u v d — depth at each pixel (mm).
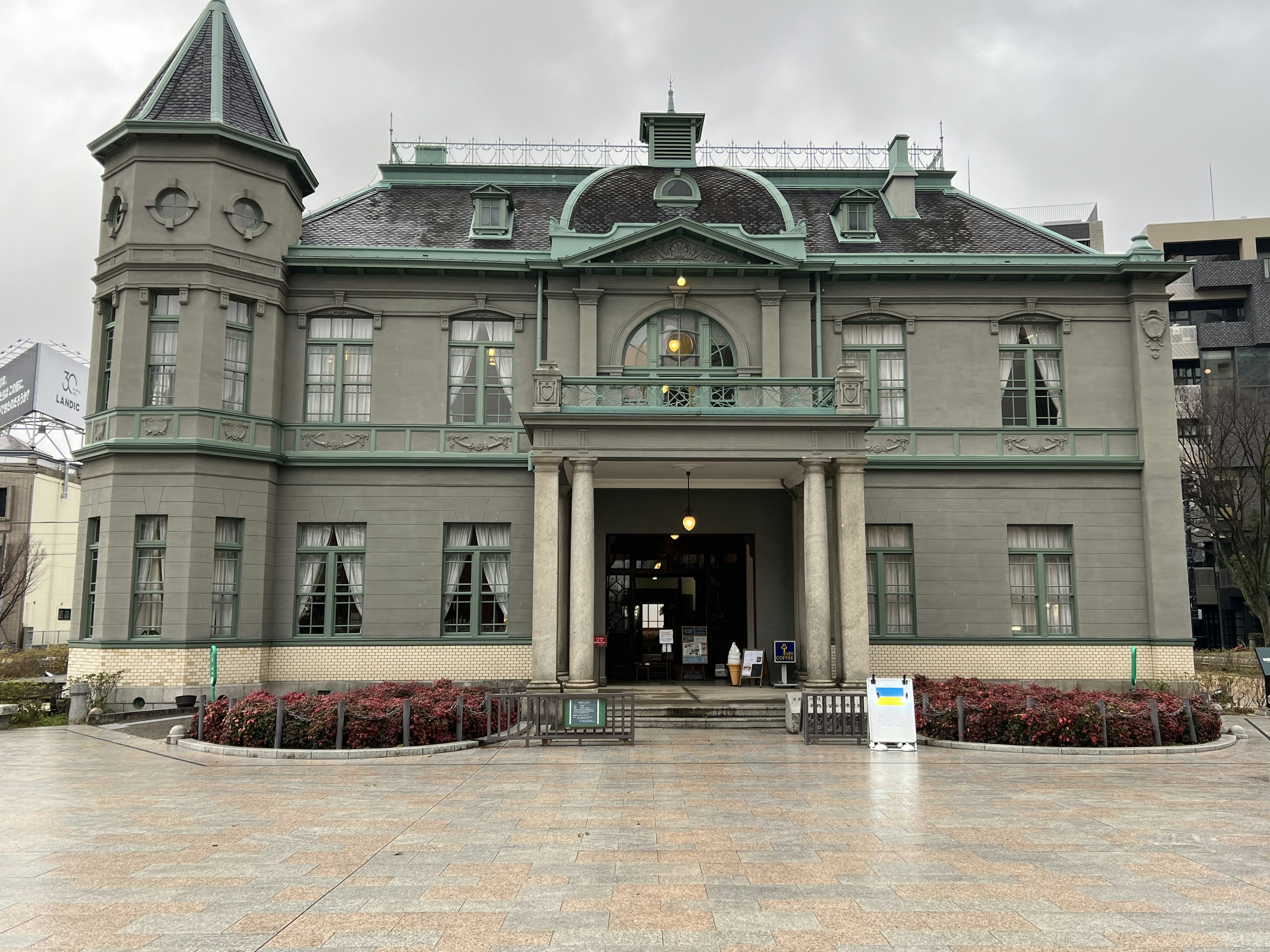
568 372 22594
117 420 20906
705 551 24562
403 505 22641
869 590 22719
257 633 21438
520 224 25078
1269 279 52094
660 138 26203
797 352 22828
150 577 20656
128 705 20031
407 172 27250
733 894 7414
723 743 16219
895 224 25703
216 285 21422
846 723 16219
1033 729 15555
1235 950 6168
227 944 6293
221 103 22094
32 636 52969
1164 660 22141
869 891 7477
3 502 53344
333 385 22953
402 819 10133
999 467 22812
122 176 21938
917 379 23266
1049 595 22828
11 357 53125
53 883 7750
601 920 6797
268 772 13406
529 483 22766
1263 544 34312
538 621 18281
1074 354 23453
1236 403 36906
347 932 6531
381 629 22234
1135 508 22938
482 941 6363
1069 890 7508
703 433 18859
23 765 14102
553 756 14727
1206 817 10266
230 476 21266
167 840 9211
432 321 23156
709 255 22703
